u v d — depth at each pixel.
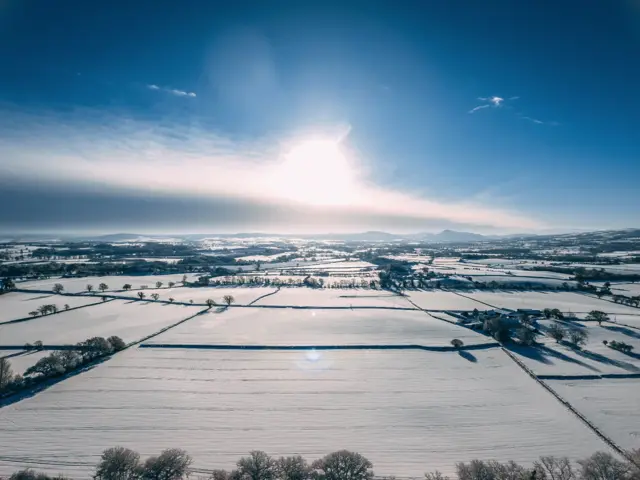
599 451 41.81
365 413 54.06
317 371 69.62
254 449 45.56
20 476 36.84
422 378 66.56
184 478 39.25
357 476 35.88
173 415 53.03
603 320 101.69
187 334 93.12
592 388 62.41
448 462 43.19
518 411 54.72
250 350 81.00
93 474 40.38
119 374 67.06
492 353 79.38
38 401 56.34
